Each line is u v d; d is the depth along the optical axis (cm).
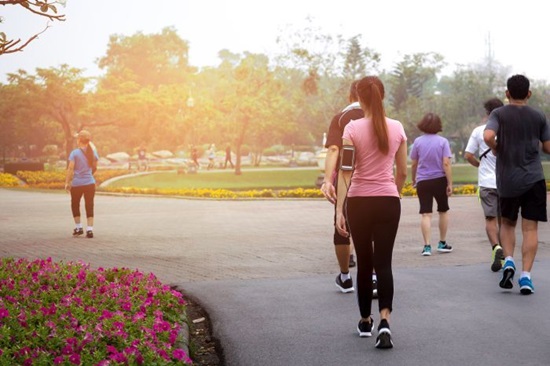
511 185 791
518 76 804
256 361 571
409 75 7625
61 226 1744
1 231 1623
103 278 746
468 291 810
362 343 610
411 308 731
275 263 1080
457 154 7694
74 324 538
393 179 609
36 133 9394
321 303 771
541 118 796
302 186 3866
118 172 5084
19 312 562
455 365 541
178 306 707
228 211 2141
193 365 575
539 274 905
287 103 6012
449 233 1427
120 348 511
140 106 6122
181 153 9400
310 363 559
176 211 2181
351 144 598
